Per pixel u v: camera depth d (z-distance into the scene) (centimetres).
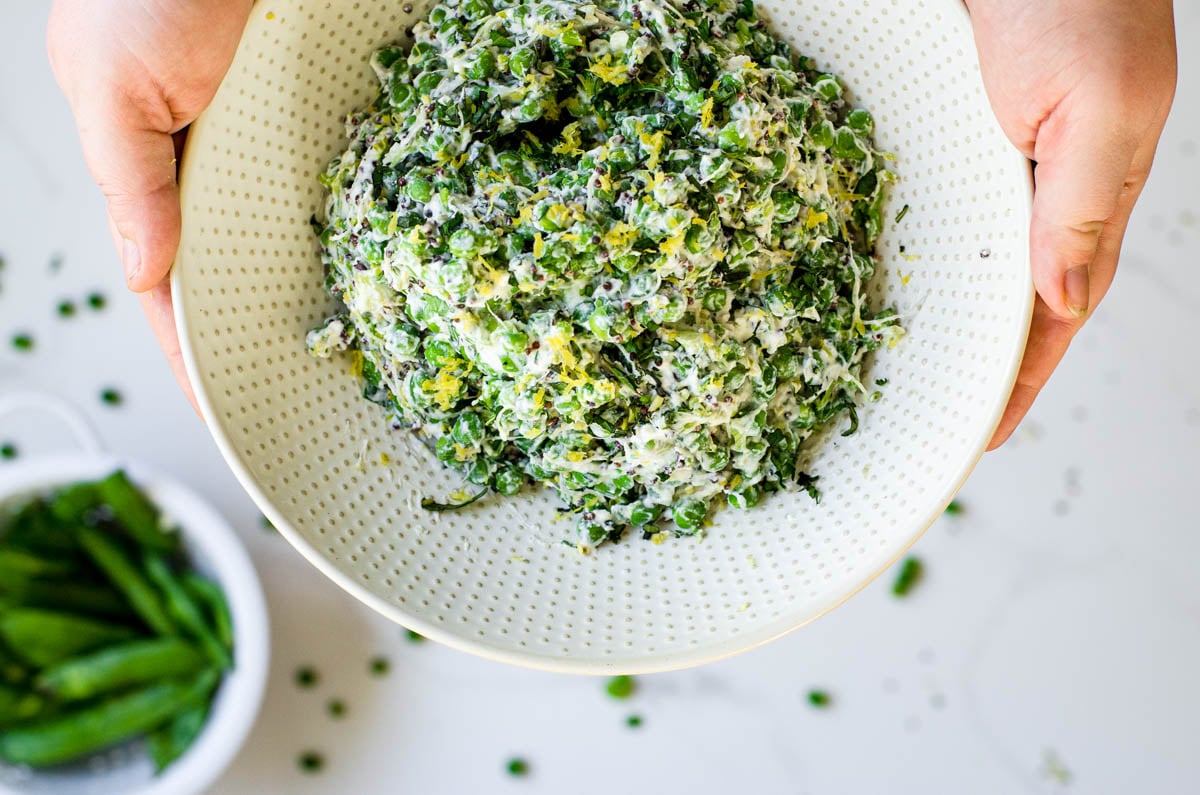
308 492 48
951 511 65
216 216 48
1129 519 64
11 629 63
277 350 49
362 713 64
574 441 48
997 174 47
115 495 62
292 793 64
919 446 48
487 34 48
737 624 48
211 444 66
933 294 49
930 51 48
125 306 66
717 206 46
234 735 61
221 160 47
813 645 65
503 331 46
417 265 46
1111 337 65
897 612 65
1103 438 65
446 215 46
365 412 51
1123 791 63
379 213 47
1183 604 64
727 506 50
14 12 65
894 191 50
